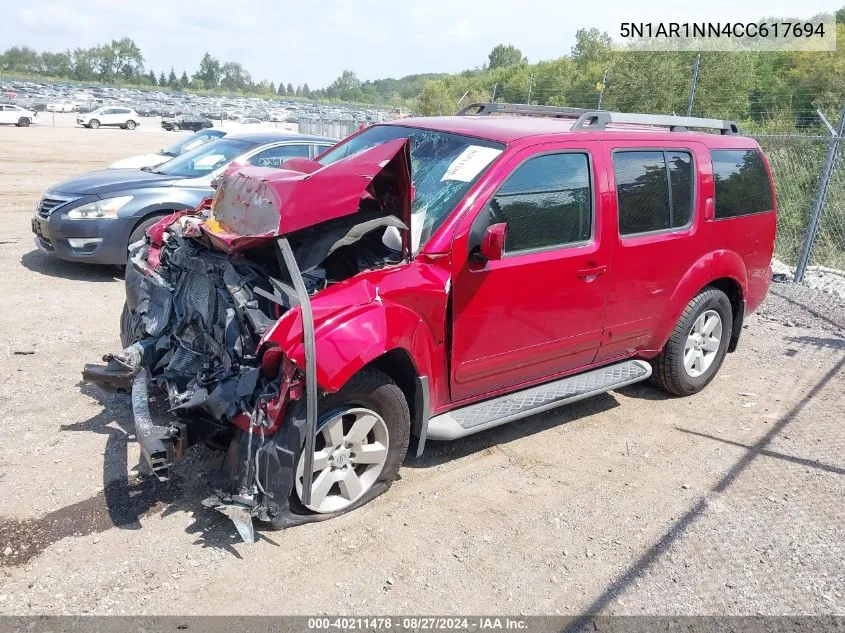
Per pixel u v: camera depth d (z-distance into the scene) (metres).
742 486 4.37
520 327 4.22
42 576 3.13
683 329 5.32
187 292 3.94
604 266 4.54
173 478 3.95
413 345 3.63
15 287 7.46
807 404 5.66
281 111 75.38
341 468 3.65
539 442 4.78
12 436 4.31
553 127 4.62
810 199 11.48
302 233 3.57
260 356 3.36
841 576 3.58
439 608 3.15
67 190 7.77
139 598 3.05
